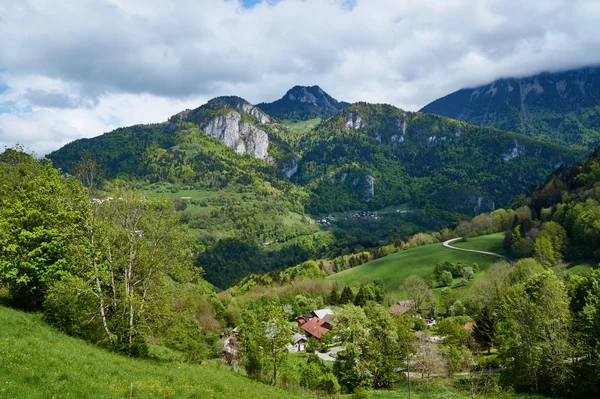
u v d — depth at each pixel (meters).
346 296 132.12
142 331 33.75
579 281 60.19
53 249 37.22
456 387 53.28
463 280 137.88
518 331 51.69
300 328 118.25
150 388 21.53
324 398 42.16
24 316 29.95
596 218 122.56
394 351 60.44
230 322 113.69
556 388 47.03
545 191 188.88
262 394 30.20
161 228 36.59
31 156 46.72
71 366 21.47
